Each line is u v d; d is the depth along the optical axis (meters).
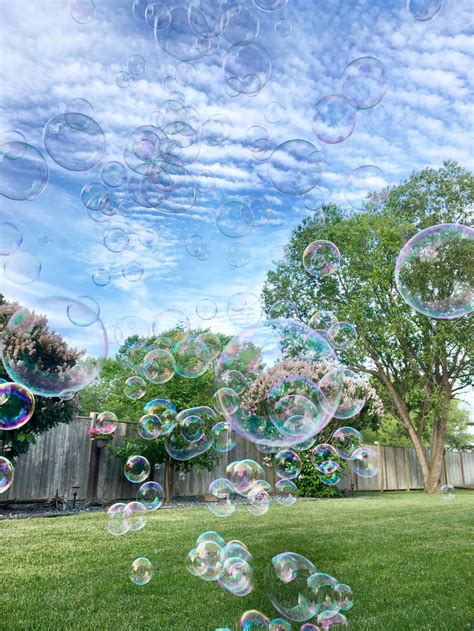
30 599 2.26
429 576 2.74
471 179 11.35
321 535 3.95
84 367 3.46
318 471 8.50
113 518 4.94
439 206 11.52
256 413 4.05
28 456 6.47
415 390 11.95
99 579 2.59
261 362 4.02
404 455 12.02
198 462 7.67
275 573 2.16
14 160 3.31
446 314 3.44
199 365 6.37
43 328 3.47
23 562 2.96
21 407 3.82
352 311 10.78
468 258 3.42
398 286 3.60
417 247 3.53
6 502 6.11
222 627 1.93
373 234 11.15
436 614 2.11
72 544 3.51
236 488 5.62
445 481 13.05
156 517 5.11
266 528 4.27
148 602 2.23
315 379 6.16
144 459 6.40
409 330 10.97
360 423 9.01
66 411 6.16
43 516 5.36
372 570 2.86
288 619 1.98
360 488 10.60
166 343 7.05
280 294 12.05
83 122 3.55
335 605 2.03
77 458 6.96
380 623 1.99
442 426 11.45
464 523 4.77
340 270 11.34
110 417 6.75
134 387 7.26
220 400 4.06
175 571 2.74
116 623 1.96
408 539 3.84
